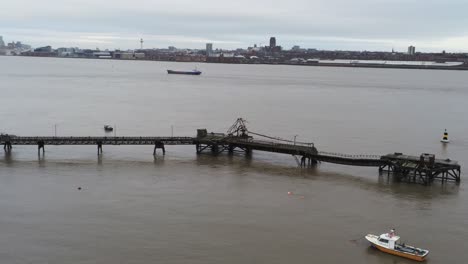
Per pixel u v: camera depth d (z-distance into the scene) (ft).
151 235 231.91
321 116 629.92
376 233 240.53
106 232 234.17
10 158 370.32
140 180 318.24
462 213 269.85
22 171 334.65
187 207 269.23
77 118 566.36
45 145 414.41
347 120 599.16
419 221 257.34
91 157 379.14
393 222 255.09
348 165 367.86
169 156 388.16
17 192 288.92
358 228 246.47
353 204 281.13
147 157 383.24
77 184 306.55
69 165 353.31
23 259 207.51
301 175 339.77
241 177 330.95
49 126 511.81
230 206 272.51
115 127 514.68
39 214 254.68
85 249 216.95
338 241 231.09
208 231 237.66
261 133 501.15
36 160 366.02
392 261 213.66
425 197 295.69
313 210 269.85
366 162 345.72
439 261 214.48
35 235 229.66
